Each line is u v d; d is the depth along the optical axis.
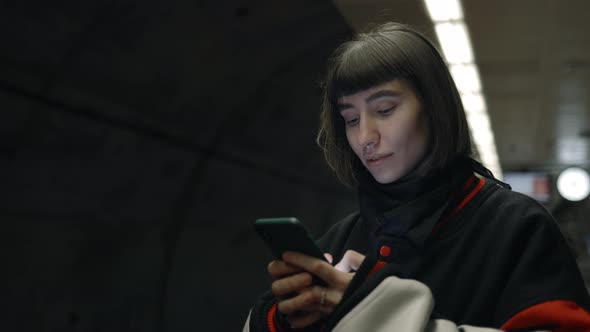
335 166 1.44
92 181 6.26
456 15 7.63
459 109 1.30
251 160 9.44
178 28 5.92
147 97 6.42
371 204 1.33
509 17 7.67
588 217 11.73
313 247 1.12
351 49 1.29
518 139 16.95
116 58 5.65
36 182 5.57
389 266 1.16
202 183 8.42
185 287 8.59
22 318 5.80
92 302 6.77
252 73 7.65
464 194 1.30
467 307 1.21
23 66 4.91
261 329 1.24
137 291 7.58
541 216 1.24
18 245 5.58
